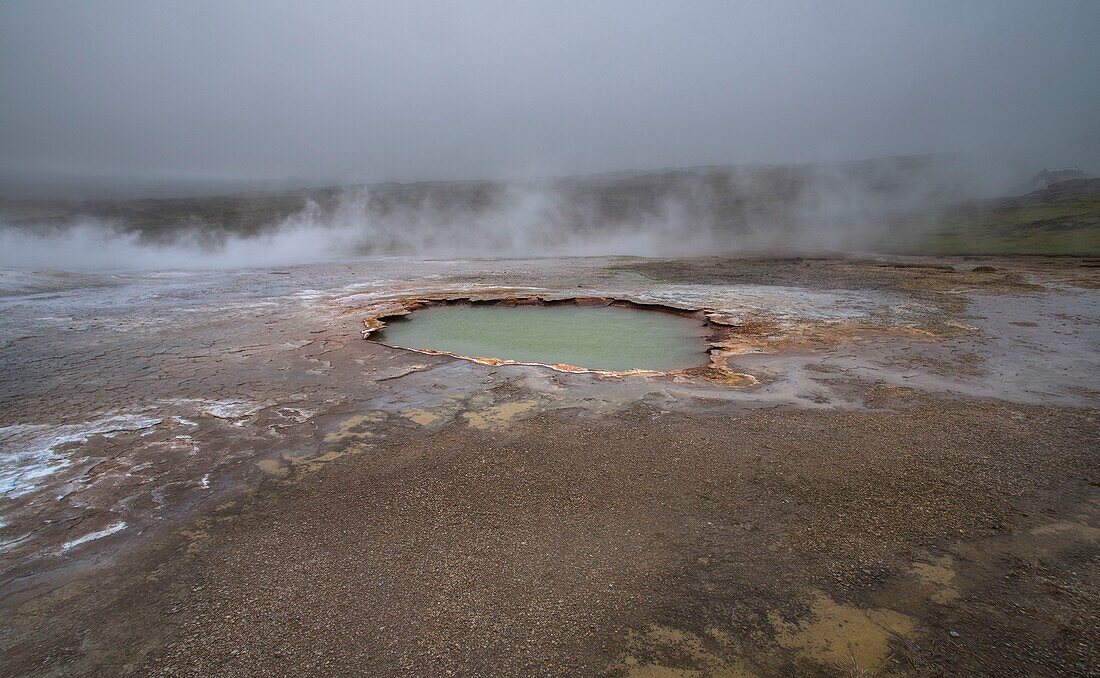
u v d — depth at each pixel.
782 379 8.11
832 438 6.11
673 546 4.26
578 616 3.57
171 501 5.04
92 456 5.88
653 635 3.40
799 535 4.37
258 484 5.32
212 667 3.24
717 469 5.44
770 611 3.58
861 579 3.86
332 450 6.01
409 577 3.97
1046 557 4.06
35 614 3.69
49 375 8.48
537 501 4.93
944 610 3.56
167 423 6.73
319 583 3.93
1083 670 3.11
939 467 5.42
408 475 5.44
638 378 8.25
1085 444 5.86
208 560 4.21
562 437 6.23
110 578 4.03
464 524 4.61
